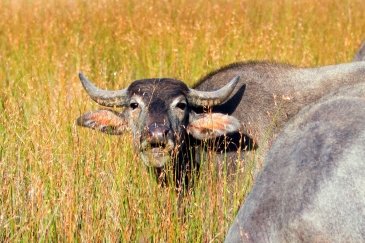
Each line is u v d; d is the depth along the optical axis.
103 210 24.53
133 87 26.64
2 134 30.19
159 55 45.62
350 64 26.62
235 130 25.67
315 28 55.16
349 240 16.50
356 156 17.09
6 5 61.59
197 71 42.50
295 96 26.39
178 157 26.19
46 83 39.56
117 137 27.94
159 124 24.83
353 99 19.77
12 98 35.69
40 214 23.83
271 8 60.00
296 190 17.33
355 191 16.70
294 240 17.08
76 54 46.97
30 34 52.38
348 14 58.69
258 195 18.34
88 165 25.64
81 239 23.45
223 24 52.38
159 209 24.69
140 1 58.84
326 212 16.72
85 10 58.38
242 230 18.05
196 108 26.94
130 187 25.31
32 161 26.69
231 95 27.08
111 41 50.19
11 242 23.45
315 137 18.25
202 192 25.56
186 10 56.19
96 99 27.48
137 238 23.81
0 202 25.14
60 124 29.89
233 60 43.28
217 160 26.25
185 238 23.78
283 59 44.12
